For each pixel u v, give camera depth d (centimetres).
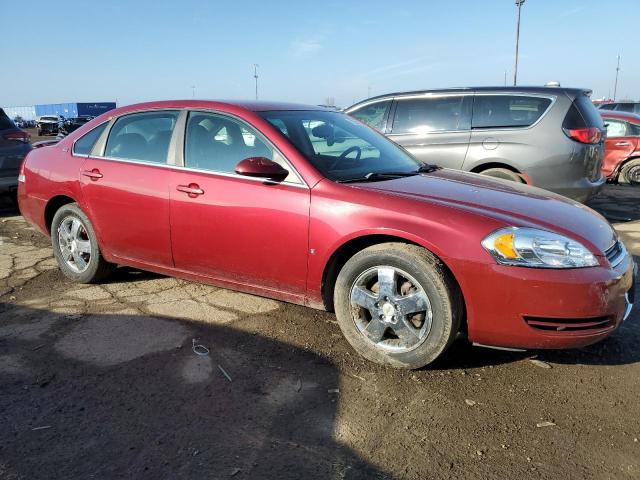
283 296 354
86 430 260
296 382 304
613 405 283
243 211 351
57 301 424
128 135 428
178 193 381
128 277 481
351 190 325
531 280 278
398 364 314
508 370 318
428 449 246
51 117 3822
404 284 309
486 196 332
